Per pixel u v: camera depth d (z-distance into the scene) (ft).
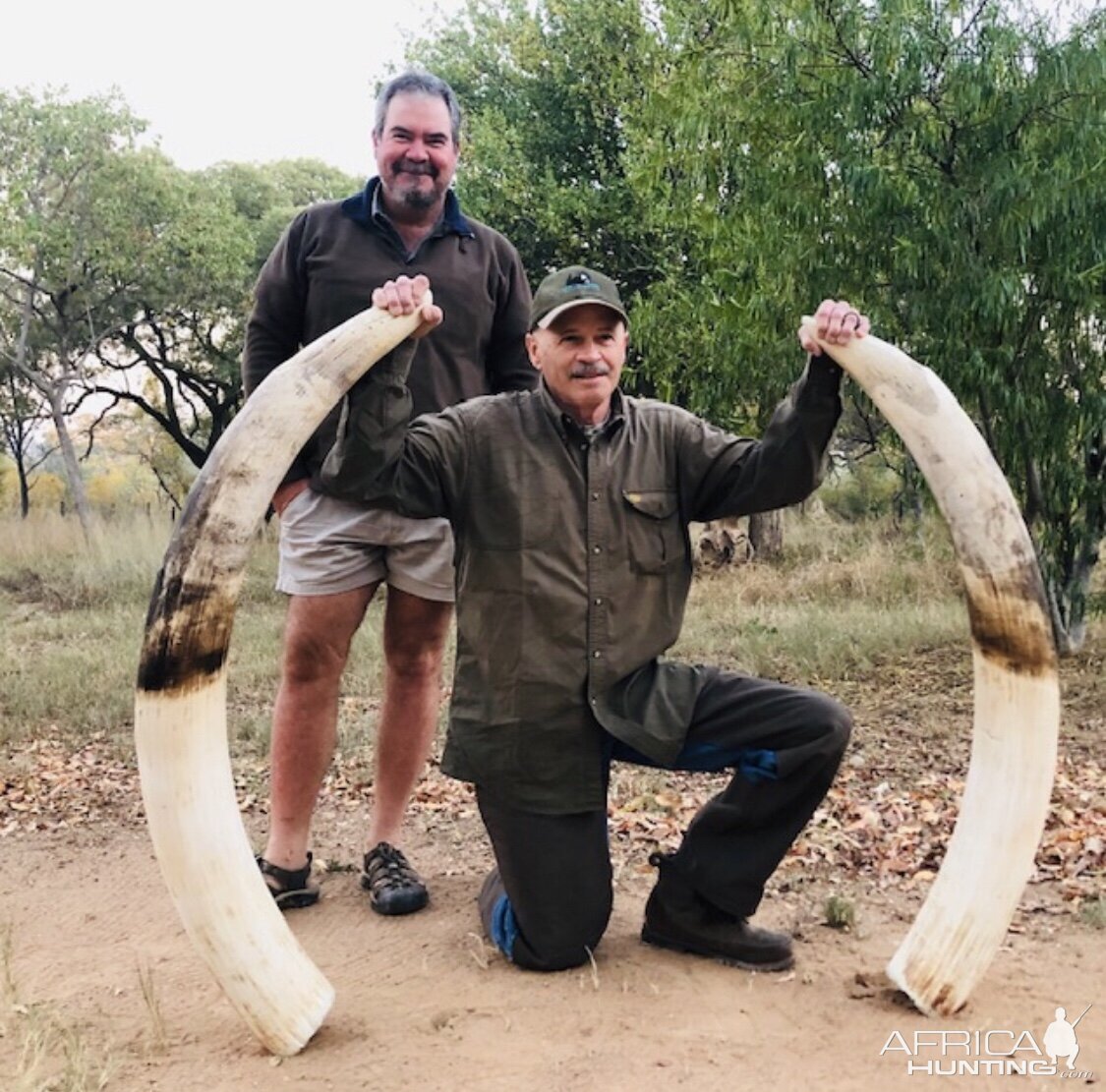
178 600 8.58
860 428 48.42
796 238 25.75
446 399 12.28
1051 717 9.06
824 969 10.45
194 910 8.71
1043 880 13.26
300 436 8.93
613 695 9.98
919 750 20.40
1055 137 23.79
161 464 103.81
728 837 10.31
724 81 27.07
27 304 69.15
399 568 12.17
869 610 34.17
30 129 66.13
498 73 61.16
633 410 10.25
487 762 9.99
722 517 10.35
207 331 82.33
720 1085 8.27
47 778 20.12
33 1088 8.36
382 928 11.87
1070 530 27.20
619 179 52.75
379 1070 8.65
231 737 22.31
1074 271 23.71
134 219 70.08
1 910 13.14
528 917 10.23
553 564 9.87
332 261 12.05
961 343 24.52
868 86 24.14
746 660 28.35
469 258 12.37
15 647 34.24
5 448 95.71
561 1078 8.41
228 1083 8.54
